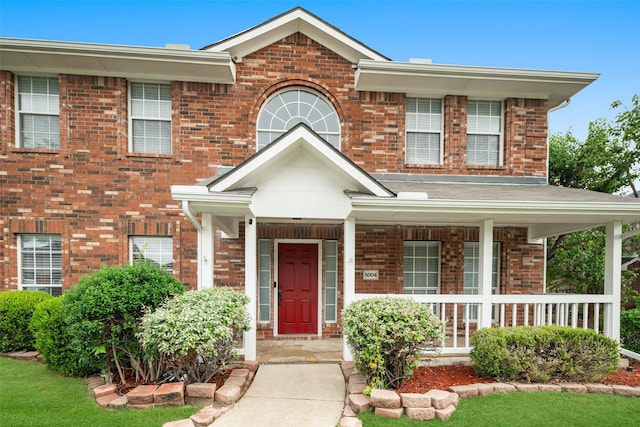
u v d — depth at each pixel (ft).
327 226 26.16
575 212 18.48
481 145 28.14
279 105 26.71
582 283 37.73
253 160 17.83
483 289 20.08
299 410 14.23
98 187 24.56
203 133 25.45
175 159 25.05
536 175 27.50
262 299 26.43
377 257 26.40
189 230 25.04
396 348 15.12
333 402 15.01
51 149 24.21
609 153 37.40
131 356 15.90
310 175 19.61
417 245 27.61
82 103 24.50
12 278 24.03
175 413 13.43
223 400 14.42
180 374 15.64
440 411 13.28
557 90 26.91
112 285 15.61
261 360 20.02
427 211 18.28
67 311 15.65
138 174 24.84
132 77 24.94
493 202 18.25
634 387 16.02
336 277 26.55
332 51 26.71
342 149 26.48
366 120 26.71
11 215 24.02
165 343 13.89
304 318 26.71
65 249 24.21
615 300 20.04
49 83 24.86
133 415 13.24
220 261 25.20
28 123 24.77
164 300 16.28
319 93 26.78
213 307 15.69
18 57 23.11
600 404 14.57
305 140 18.20
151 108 25.73
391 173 26.61
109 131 24.66
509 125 27.37
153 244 25.46
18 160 24.08
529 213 18.66
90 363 16.11
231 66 24.59
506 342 16.70
